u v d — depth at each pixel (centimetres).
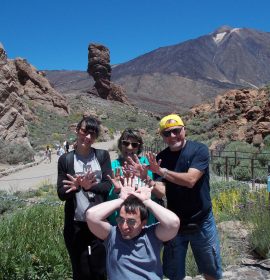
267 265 312
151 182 205
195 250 230
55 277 301
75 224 229
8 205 698
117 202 180
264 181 818
